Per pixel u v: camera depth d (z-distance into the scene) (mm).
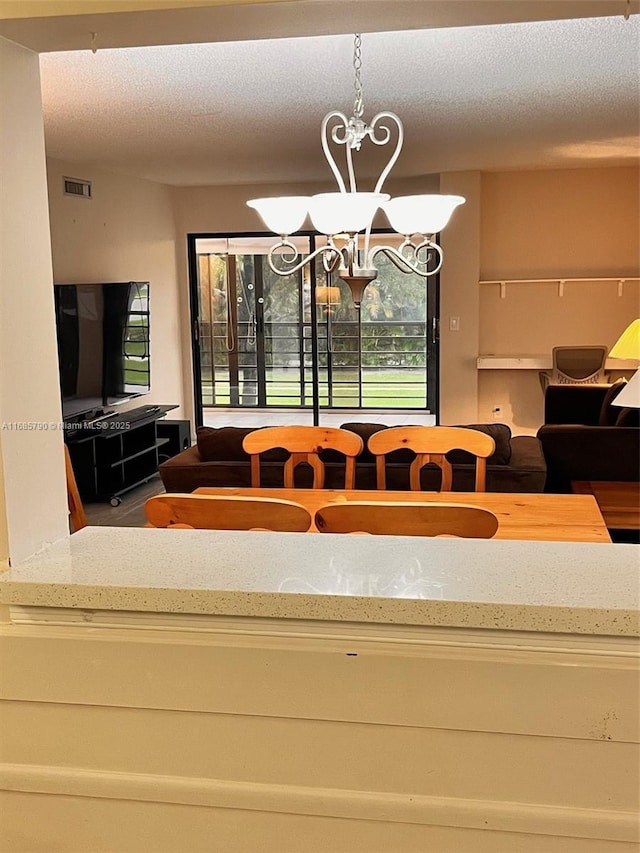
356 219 2404
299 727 1276
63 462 1546
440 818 1261
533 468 3871
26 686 1336
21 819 1392
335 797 1283
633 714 1186
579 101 4270
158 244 7852
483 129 5070
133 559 1387
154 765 1329
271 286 9109
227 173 7066
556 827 1231
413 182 7750
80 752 1348
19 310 1402
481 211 7703
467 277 7492
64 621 1314
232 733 1297
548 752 1218
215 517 2010
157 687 1299
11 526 1394
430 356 9195
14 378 1394
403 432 3145
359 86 2859
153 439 6875
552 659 1193
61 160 5980
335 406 9461
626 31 2988
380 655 1229
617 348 5070
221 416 9586
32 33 1349
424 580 1268
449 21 1375
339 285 9070
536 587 1231
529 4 1282
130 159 6062
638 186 7441
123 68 3373
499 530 2549
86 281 6387
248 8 1275
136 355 6891
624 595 1197
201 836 1343
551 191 7566
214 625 1275
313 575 1298
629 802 1210
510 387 7855
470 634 1211
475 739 1232
